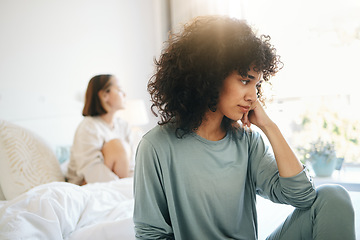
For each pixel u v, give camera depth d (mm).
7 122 1647
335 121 2592
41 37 2686
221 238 847
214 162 849
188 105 799
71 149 1971
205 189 835
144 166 814
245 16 3016
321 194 800
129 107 3047
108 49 3248
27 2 2600
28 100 2502
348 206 760
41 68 2664
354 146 2469
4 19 2443
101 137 2002
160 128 854
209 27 782
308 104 2734
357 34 2615
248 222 915
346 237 738
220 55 748
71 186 1192
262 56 783
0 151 1518
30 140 1681
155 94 871
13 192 1459
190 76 774
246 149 903
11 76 2451
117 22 3357
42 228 934
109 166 1921
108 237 1020
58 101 2715
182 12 3383
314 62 2738
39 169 1594
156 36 3750
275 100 2807
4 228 866
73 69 2918
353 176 2066
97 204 1205
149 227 821
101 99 2102
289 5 2848
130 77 3479
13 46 2484
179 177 828
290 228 848
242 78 776
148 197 813
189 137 846
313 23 2758
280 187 848
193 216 835
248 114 875
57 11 2824
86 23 3059
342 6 2660
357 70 2604
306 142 2611
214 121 853
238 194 868
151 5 3748
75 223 1073
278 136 843
